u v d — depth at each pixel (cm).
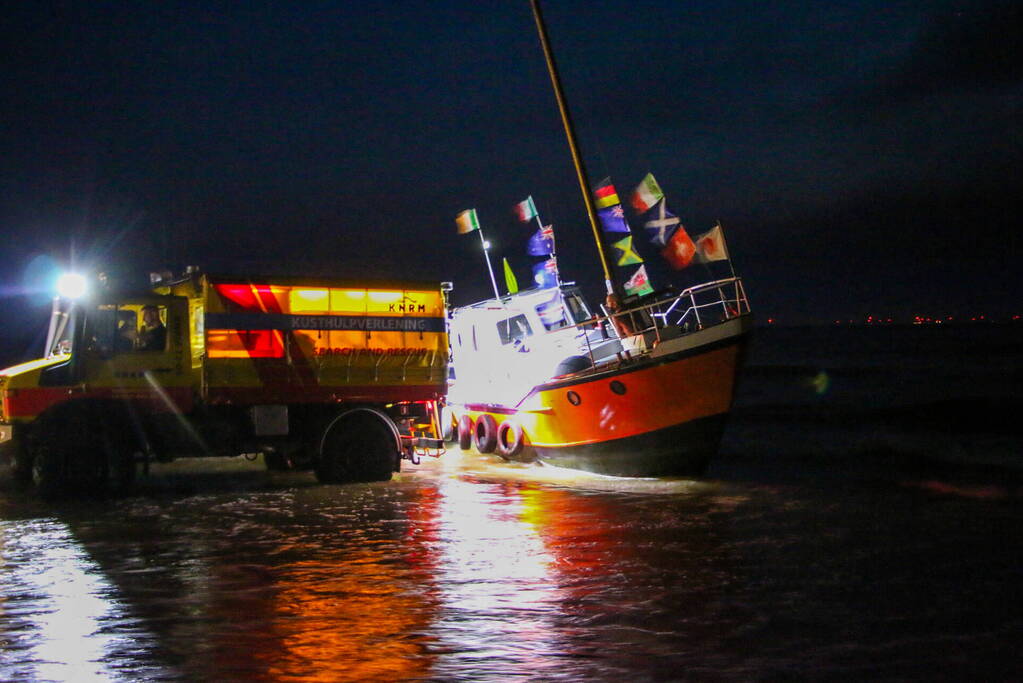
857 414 2989
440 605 851
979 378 4266
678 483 1669
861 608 841
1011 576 955
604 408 1702
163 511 1370
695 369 1622
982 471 1791
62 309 1639
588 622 799
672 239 1681
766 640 751
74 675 670
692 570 988
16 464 1593
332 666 689
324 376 1638
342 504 1434
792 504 1420
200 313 1577
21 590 907
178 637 757
